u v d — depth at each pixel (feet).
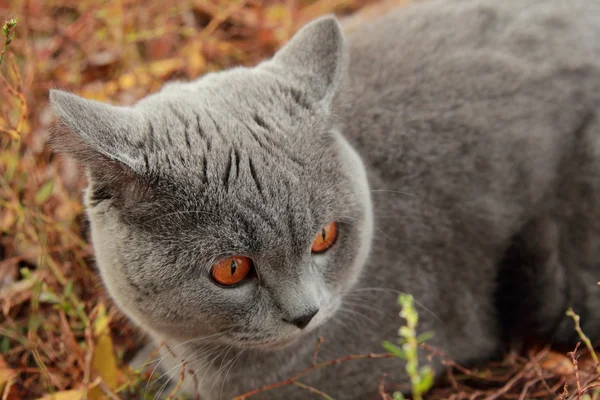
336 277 1.36
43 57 1.95
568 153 1.64
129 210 1.25
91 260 1.71
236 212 1.23
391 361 1.54
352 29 1.77
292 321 1.28
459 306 1.63
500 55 1.63
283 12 2.25
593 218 1.65
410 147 1.56
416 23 1.68
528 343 1.71
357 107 1.55
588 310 1.64
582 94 1.63
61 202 1.81
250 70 1.39
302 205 1.26
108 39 2.09
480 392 1.53
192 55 2.08
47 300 1.67
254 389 1.48
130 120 1.24
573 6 1.70
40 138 1.84
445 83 1.60
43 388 1.60
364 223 1.39
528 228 1.65
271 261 1.26
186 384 1.52
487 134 1.59
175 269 1.26
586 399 1.36
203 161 1.24
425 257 1.58
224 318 1.30
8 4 2.09
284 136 1.28
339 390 1.52
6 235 1.82
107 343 1.60
